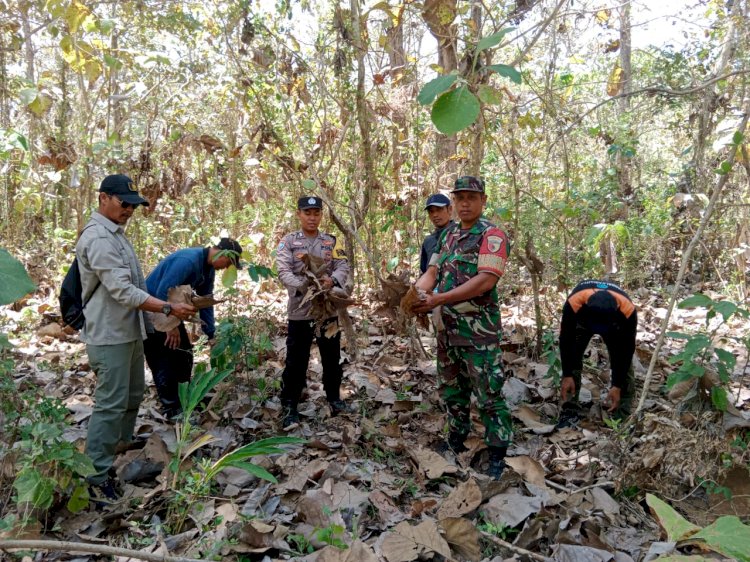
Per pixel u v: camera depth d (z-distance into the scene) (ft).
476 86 5.58
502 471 11.80
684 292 26.32
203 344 15.08
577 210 18.75
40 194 24.71
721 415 11.51
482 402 11.74
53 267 24.76
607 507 10.36
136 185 21.22
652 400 14.90
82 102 25.09
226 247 14.24
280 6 17.52
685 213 26.32
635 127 31.19
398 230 23.71
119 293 10.20
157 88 24.44
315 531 9.23
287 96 19.49
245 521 9.41
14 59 22.39
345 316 12.59
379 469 11.91
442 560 9.09
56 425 9.32
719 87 22.58
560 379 14.74
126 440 12.17
